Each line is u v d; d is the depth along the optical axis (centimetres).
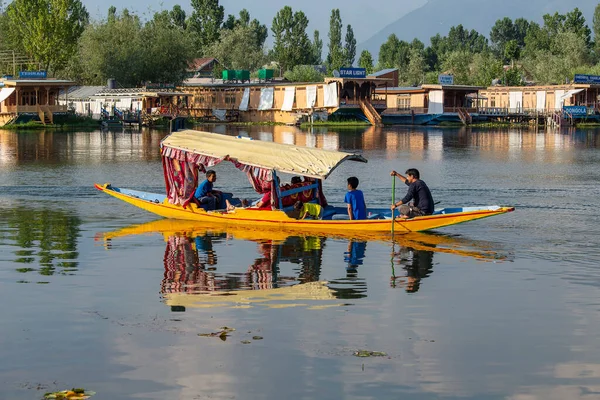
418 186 2131
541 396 1034
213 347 1195
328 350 1187
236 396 1026
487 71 12400
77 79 11125
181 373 1096
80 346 1195
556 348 1203
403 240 2041
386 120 9825
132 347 1191
